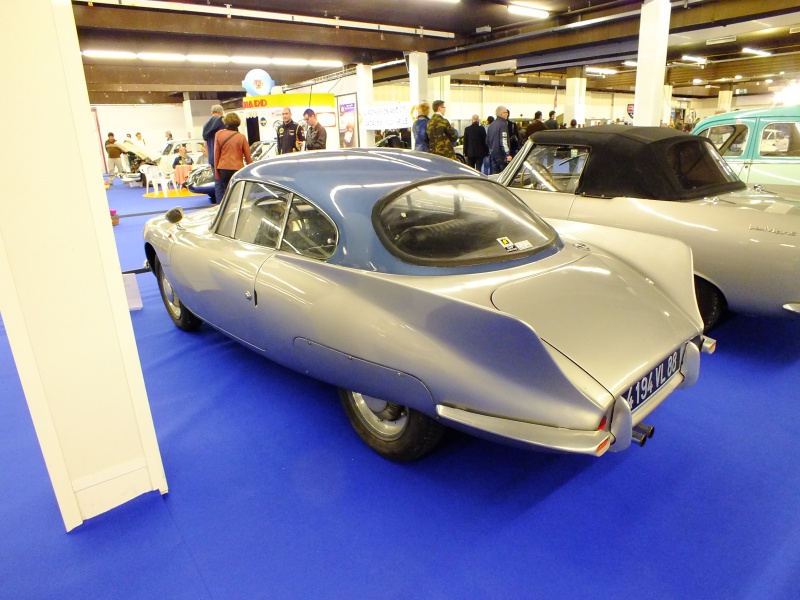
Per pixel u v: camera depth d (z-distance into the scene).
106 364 1.80
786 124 5.45
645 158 3.30
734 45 15.15
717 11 9.88
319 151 2.68
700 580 1.59
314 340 2.01
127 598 1.58
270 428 2.44
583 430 1.49
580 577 1.61
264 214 2.45
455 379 1.64
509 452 2.24
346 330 1.89
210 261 2.61
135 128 26.53
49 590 1.61
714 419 2.44
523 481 2.05
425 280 1.86
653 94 8.43
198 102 27.05
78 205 1.64
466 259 1.97
